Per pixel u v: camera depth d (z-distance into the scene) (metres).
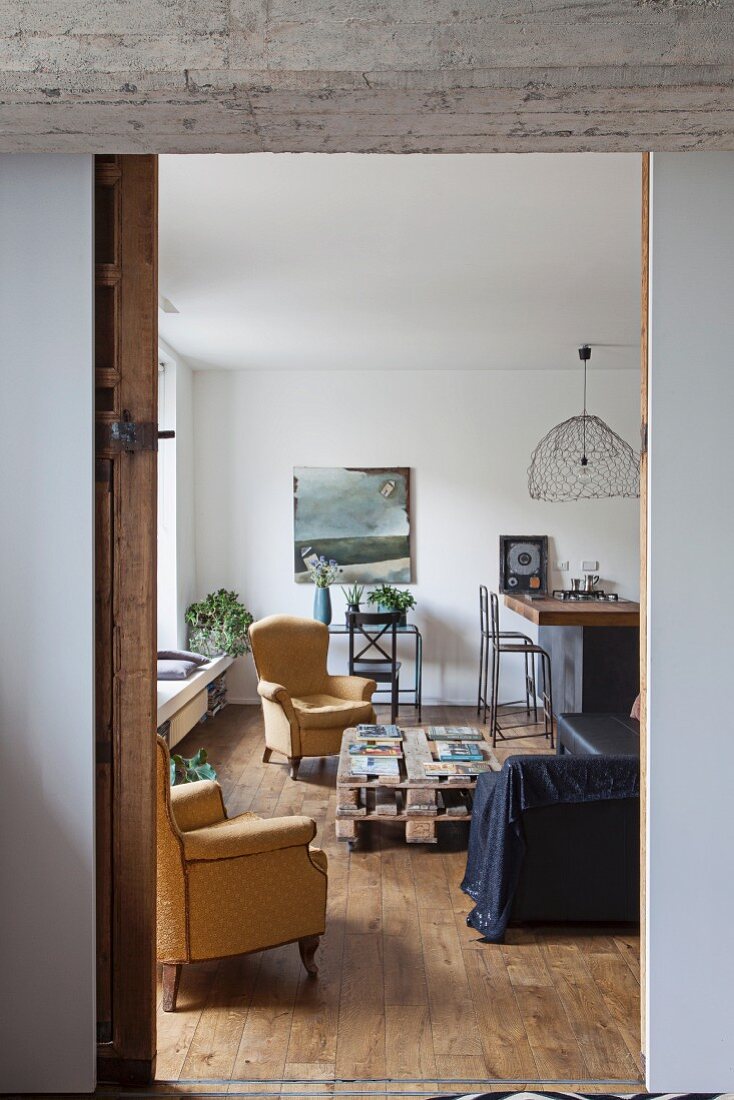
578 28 1.89
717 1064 2.49
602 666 5.99
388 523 8.00
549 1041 2.80
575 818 3.62
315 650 6.46
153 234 2.53
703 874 2.49
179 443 7.34
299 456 8.01
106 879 2.53
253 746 6.57
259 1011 2.99
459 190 3.73
